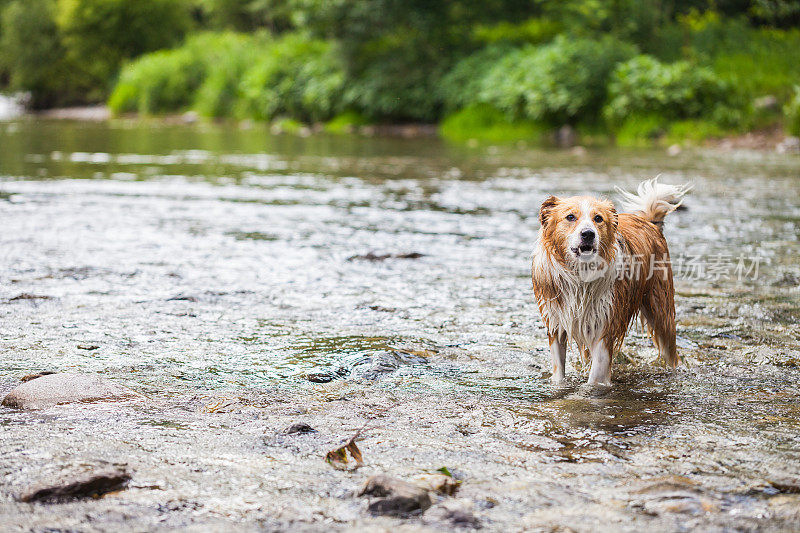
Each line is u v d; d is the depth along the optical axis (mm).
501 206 11508
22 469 3326
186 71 43500
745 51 25594
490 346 5383
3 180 14250
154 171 16188
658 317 4988
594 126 24719
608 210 4516
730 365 5008
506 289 6941
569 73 25031
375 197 12523
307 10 32031
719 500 3082
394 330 5723
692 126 22375
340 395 4406
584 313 4582
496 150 21234
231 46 43531
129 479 3252
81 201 11836
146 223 10055
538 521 2910
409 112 30500
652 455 3557
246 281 7148
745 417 4086
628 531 2838
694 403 4324
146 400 4262
